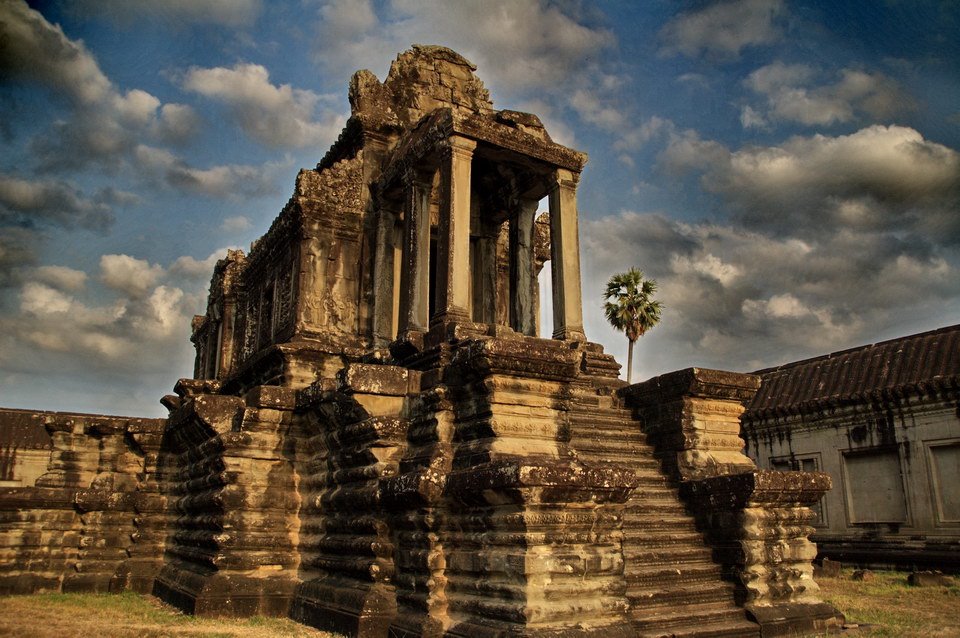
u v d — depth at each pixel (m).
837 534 22.38
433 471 8.95
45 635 9.56
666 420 12.32
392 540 9.70
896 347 22.61
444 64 18.64
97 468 16.64
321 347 15.31
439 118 14.39
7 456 31.92
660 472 12.07
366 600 9.20
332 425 11.66
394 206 16.58
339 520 10.72
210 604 11.17
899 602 13.25
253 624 10.53
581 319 14.84
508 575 7.89
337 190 16.44
